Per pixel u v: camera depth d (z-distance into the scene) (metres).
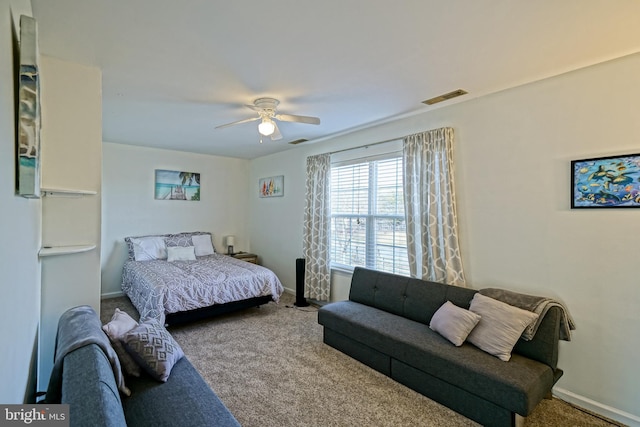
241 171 6.32
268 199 5.80
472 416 2.10
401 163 3.56
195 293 3.56
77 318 1.93
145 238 5.03
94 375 1.34
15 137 1.15
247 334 3.49
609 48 2.00
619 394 2.14
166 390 1.75
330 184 4.41
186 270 4.16
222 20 1.71
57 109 2.15
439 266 3.08
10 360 1.02
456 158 3.02
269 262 5.77
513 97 2.64
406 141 3.37
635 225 2.08
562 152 2.38
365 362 2.82
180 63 2.20
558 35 1.85
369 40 1.91
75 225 2.24
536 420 2.14
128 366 1.87
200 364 2.82
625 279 2.12
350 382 2.55
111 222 4.96
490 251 2.79
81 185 2.23
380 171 3.80
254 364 2.83
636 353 2.08
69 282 2.22
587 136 2.26
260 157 6.04
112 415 1.15
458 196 3.00
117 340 1.91
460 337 2.35
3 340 0.92
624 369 2.12
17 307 1.15
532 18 1.68
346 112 3.28
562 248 2.39
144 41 1.91
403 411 2.20
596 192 2.22
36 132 1.25
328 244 4.36
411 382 2.45
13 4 1.14
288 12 1.63
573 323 2.31
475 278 2.89
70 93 2.19
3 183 0.94
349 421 2.10
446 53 2.07
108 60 2.16
